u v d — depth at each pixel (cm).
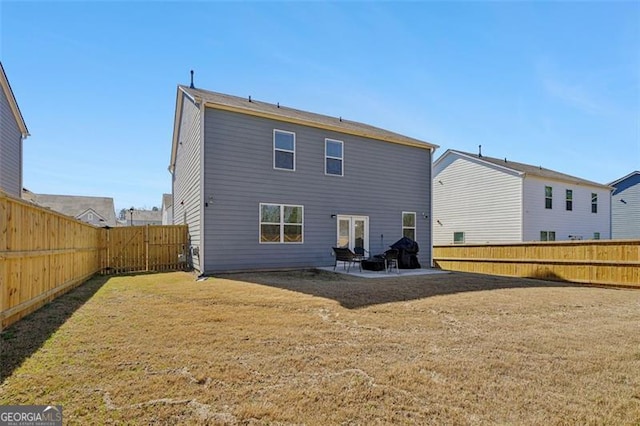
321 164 1260
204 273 1041
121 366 325
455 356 361
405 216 1452
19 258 488
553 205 1938
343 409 251
